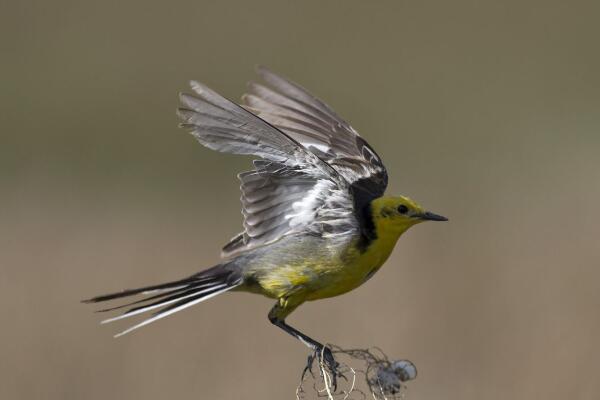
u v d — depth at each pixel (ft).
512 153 62.69
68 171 59.67
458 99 69.36
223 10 78.23
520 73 73.00
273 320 27.48
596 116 67.51
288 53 73.77
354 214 27.07
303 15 78.59
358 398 36.17
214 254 48.42
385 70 72.69
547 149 62.80
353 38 76.38
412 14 80.07
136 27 75.46
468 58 74.23
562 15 79.92
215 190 57.88
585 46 76.13
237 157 60.90
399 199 27.32
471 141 64.44
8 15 75.46
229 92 69.77
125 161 61.00
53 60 70.90
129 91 68.18
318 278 27.14
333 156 30.30
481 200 55.06
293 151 25.45
